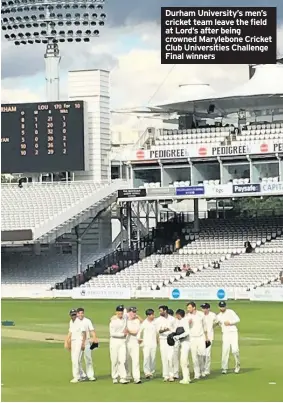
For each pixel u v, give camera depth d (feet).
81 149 219.61
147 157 219.82
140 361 88.74
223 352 79.92
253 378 77.15
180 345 74.90
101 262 220.02
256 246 215.72
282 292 176.86
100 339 112.98
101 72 228.22
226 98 219.82
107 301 184.75
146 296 190.80
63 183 230.07
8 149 222.07
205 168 219.41
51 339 113.19
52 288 212.84
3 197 230.07
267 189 203.82
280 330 123.75
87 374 76.64
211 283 196.03
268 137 213.66
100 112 229.04
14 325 134.51
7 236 212.02
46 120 220.64
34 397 68.33
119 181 225.97
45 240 213.25
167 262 213.87
